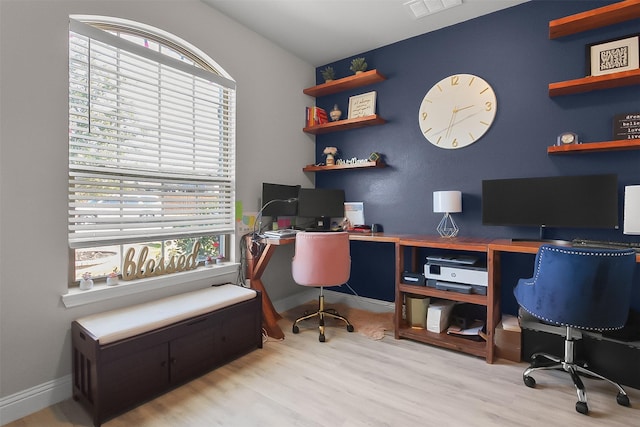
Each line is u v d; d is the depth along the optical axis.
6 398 1.58
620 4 1.99
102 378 1.55
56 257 1.76
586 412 1.61
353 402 1.73
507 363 2.18
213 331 2.08
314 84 3.75
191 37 2.45
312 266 2.52
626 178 2.20
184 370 1.91
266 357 2.26
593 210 2.18
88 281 1.90
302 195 3.30
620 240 2.22
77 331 1.71
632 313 2.09
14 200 1.61
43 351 1.70
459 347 2.30
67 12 1.80
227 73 2.76
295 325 2.74
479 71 2.74
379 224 3.32
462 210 2.84
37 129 1.69
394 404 1.71
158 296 2.23
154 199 2.29
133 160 2.18
